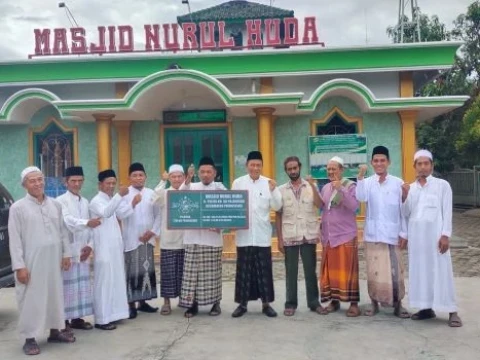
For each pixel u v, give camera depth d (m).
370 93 11.04
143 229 6.92
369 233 6.69
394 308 6.78
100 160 11.05
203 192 6.73
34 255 5.62
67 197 6.29
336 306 7.00
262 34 14.23
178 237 6.94
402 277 6.66
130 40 12.99
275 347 5.58
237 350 5.52
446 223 6.23
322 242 6.96
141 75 12.19
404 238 6.59
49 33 13.05
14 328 6.65
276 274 9.55
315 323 6.43
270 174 10.94
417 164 6.43
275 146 11.80
